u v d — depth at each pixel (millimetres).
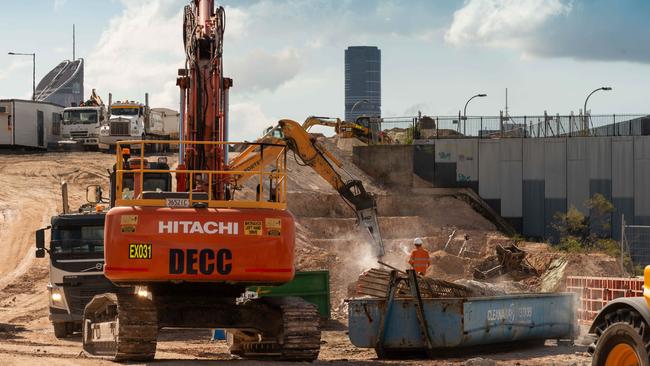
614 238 69875
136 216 17734
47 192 60375
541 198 71625
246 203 18188
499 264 42219
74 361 18250
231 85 20891
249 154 31984
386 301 22469
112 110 76688
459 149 71875
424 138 72625
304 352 18672
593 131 72125
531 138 71750
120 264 17625
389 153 71750
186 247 17750
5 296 39500
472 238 62312
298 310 18781
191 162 20469
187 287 19188
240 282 18094
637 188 70812
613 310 14422
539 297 23906
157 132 80000
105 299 20750
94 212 27938
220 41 20812
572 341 25047
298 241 53219
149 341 18312
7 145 78562
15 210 54875
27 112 79250
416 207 68375
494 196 71750
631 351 14156
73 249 27156
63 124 79750
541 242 69000
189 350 23531
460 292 24250
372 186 69875
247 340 21000
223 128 20625
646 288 13820
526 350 24031
